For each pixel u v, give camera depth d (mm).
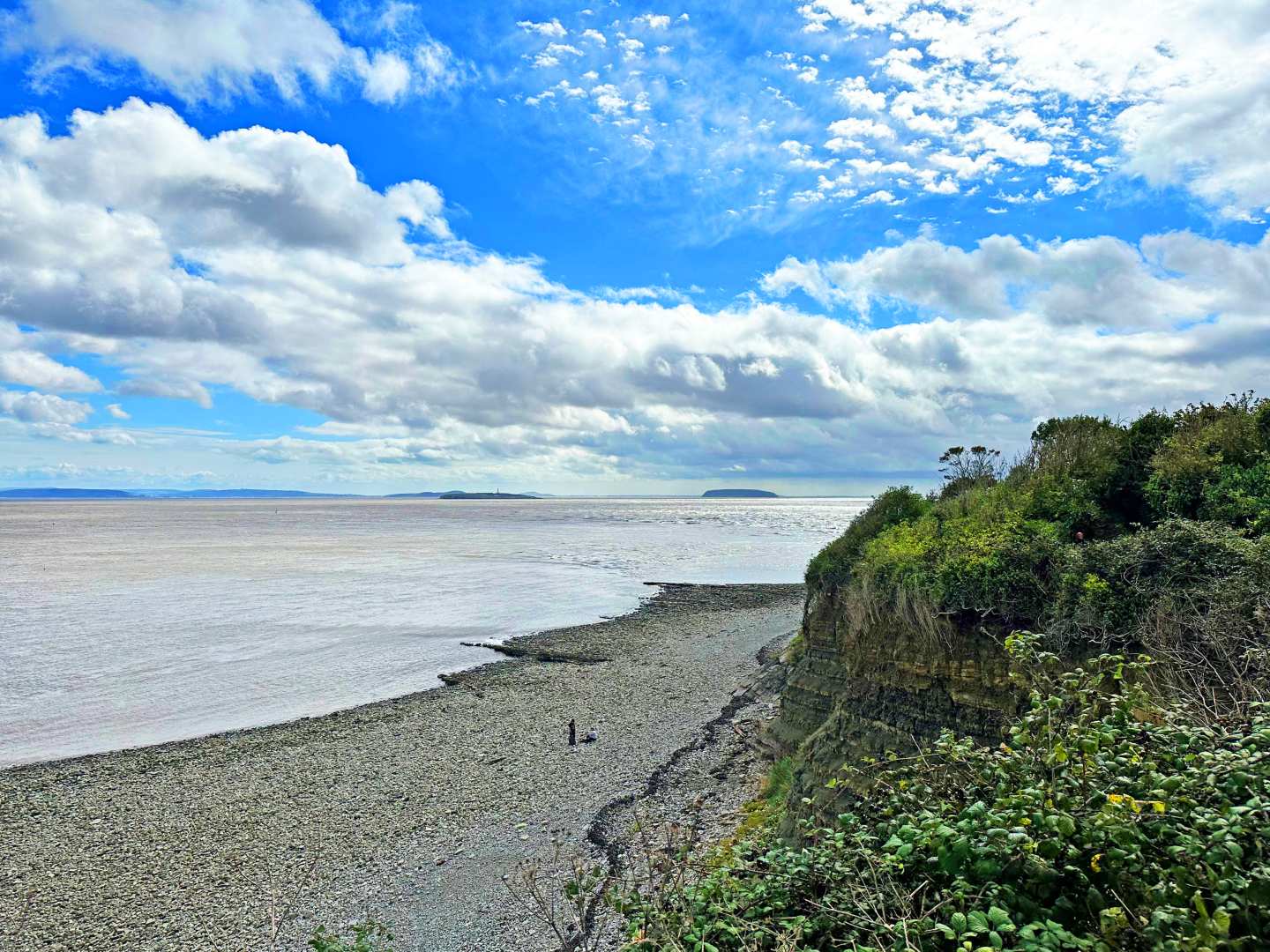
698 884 5492
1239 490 10398
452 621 46438
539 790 19547
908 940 4031
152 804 19297
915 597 11500
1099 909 3762
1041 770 4707
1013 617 10266
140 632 42812
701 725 24578
